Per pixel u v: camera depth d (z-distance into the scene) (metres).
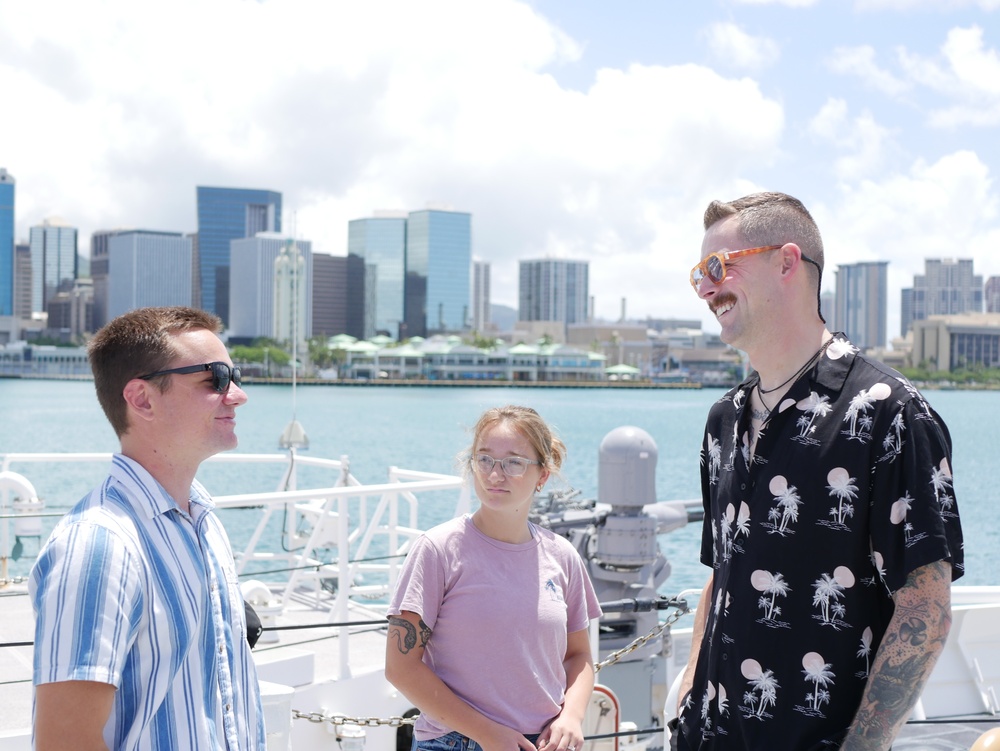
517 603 2.64
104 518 1.80
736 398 2.40
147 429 1.97
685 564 16.56
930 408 2.05
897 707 1.98
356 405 109.56
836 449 2.10
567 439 59.03
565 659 2.88
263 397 137.62
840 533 2.09
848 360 2.15
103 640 1.70
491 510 2.71
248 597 5.72
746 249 2.24
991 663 4.76
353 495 5.12
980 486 33.56
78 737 1.67
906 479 2.01
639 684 6.42
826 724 2.10
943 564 1.99
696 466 38.91
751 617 2.19
